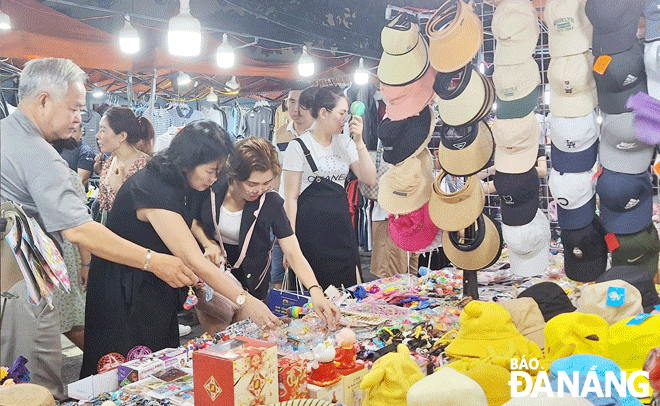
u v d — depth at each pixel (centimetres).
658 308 186
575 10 254
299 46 597
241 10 536
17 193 189
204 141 220
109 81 784
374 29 640
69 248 334
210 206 270
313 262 352
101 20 547
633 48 245
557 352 163
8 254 173
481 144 278
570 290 266
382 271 420
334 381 168
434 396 115
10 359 269
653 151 261
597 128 268
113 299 227
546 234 287
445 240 297
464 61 263
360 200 613
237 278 279
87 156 504
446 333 216
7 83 659
